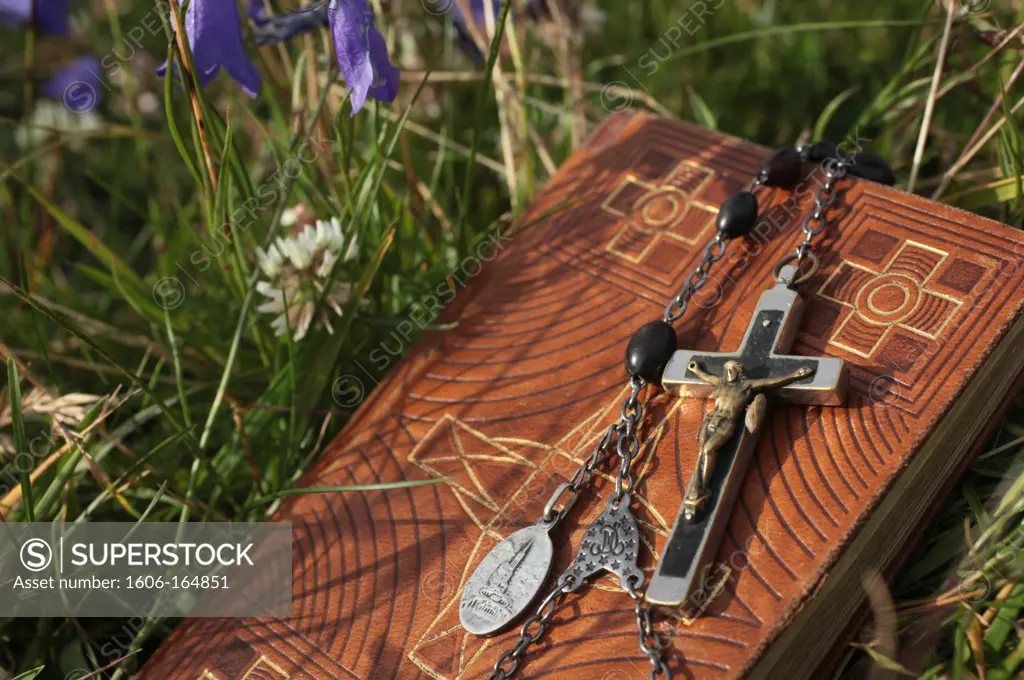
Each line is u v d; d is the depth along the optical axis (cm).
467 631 28
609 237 32
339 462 31
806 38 42
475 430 30
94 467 30
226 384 32
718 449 28
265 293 33
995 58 36
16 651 31
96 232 42
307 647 29
